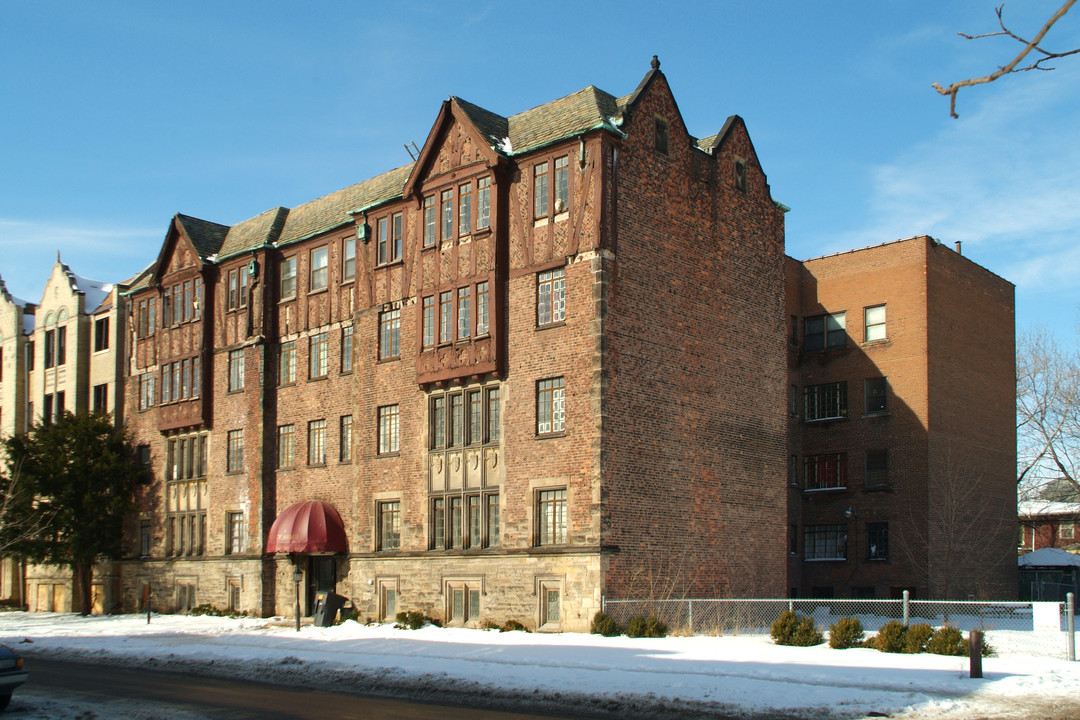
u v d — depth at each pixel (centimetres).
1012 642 2970
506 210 3719
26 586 6088
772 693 1995
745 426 3919
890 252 4831
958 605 4469
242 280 4875
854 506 4781
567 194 3553
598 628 3192
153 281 5291
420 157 3953
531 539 3488
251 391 4738
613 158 3525
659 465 3534
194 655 3077
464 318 3791
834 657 2512
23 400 6300
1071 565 5275
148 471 5297
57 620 4916
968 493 4753
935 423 4647
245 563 4622
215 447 4903
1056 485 6462
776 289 4178
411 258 4072
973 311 5016
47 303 6184
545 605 3438
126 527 5394
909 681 2088
